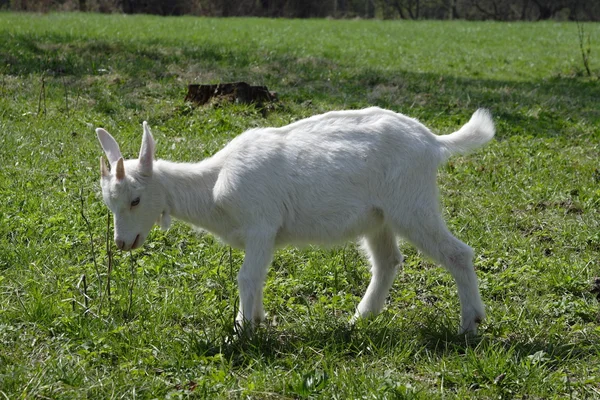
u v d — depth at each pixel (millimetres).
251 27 29625
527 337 4914
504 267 6273
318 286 5863
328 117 5031
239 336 4738
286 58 17641
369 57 20188
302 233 4906
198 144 9203
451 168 8836
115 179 4660
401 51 22359
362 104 12281
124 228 4758
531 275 6004
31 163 8125
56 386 4105
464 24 38125
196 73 14234
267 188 4754
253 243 4754
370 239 5289
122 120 10453
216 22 32219
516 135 10703
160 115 10734
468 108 12570
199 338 4816
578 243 6730
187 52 16953
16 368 4246
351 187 4855
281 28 30047
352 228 4922
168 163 4965
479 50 24000
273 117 10852
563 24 38312
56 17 28750
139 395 4090
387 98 12883
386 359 4559
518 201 7852
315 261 6152
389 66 18328
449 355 4594
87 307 5074
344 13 50344
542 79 17812
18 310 5043
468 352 4551
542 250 6633
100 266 5867
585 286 5836
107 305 5195
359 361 4539
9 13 30125
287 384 4184
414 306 5547
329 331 4918
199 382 4188
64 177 7750
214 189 4855
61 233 6426
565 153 9781
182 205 4918
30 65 13836
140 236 4840
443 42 26766
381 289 5301
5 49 15359
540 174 8695
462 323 4922
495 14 57812
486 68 19375
